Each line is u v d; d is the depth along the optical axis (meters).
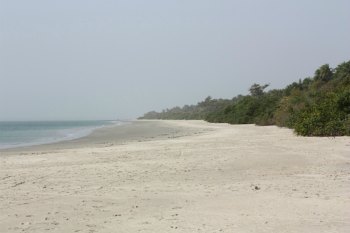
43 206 8.40
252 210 7.87
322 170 13.12
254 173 12.79
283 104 48.62
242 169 13.62
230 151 18.59
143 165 14.55
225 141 25.08
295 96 47.84
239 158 16.00
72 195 9.52
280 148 19.59
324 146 20.00
